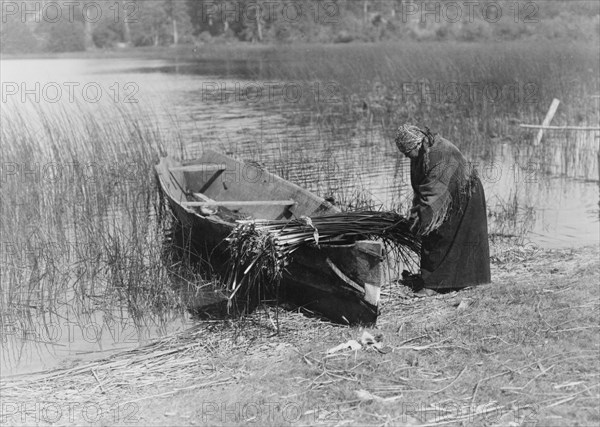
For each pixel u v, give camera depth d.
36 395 6.60
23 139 12.44
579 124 17.31
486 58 23.44
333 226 7.82
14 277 8.99
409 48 29.08
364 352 6.71
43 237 10.31
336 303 7.65
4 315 8.41
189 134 18.08
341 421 5.60
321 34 39.84
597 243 10.05
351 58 26.61
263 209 10.45
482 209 8.06
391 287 8.49
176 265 9.45
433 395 5.84
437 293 8.19
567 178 13.56
